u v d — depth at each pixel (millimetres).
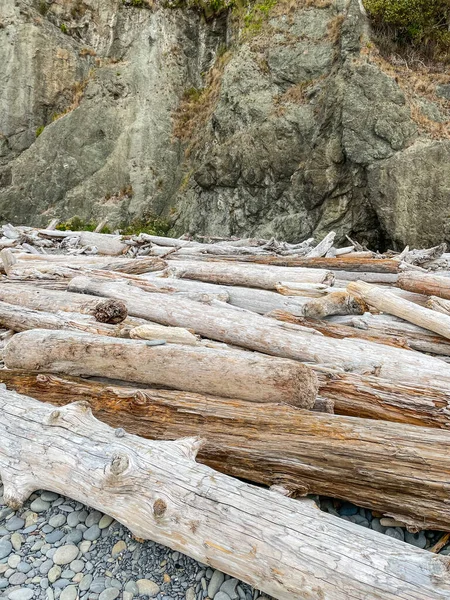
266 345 4457
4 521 2904
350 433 2793
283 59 17938
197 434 3020
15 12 21000
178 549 2377
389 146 15344
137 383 3621
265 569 2111
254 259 8430
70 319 4816
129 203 20250
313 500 2883
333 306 5062
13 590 2412
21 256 8578
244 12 19984
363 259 7551
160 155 20656
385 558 2008
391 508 2635
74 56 21656
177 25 21594
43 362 3752
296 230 16750
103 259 8391
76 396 3418
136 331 3998
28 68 21016
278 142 17266
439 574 1904
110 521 2814
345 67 16203
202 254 8984
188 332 3998
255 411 3033
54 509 2949
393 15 15977
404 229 15133
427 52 16516
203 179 18531
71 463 2713
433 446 2654
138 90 21172
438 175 14758
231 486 2389
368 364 4047
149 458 2578
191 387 3379
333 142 16234
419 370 3883
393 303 4973
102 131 20906
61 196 20438
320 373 3623
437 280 5973
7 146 21016
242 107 18359
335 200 16328
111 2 21594
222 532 2223
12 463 2969
